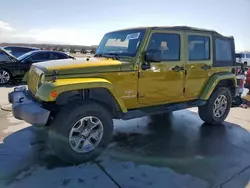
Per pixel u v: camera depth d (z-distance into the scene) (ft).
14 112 10.55
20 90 12.91
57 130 9.83
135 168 9.95
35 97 10.96
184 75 13.61
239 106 21.38
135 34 12.31
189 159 10.84
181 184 8.86
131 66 11.51
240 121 16.89
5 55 32.40
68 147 9.89
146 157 10.96
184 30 13.32
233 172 9.80
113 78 11.09
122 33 13.14
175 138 13.35
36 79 11.13
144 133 14.06
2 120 15.79
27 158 10.48
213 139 13.32
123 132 14.17
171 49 12.92
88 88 10.07
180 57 13.29
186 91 14.02
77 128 10.12
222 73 15.74
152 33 12.00
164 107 13.17
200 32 14.15
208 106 15.35
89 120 10.38
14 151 11.14
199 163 10.51
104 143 10.85
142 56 11.73
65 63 10.76
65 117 9.78
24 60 33.47
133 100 11.99
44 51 35.12
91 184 8.72
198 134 14.07
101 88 10.55
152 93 12.53
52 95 9.29
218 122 15.92
